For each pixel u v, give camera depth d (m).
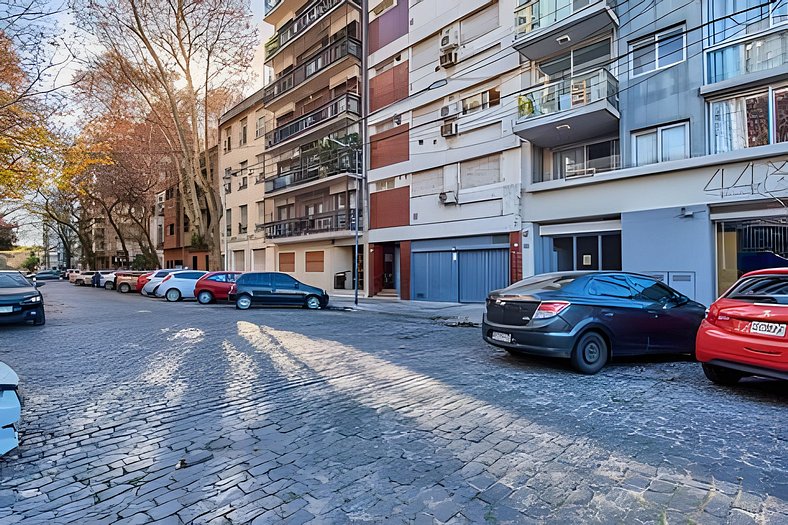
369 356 7.64
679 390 5.41
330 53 24.58
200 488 3.12
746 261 11.63
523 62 16.50
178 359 7.43
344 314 15.59
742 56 11.66
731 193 11.52
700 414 4.51
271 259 30.17
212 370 6.66
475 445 3.78
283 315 14.72
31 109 10.48
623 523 2.62
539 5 14.91
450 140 19.14
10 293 11.29
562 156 16.33
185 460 3.58
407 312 16.03
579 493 2.96
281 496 2.99
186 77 24.08
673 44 12.80
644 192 13.09
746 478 3.13
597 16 13.50
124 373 6.48
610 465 3.37
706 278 11.87
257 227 30.88
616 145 14.93
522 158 16.42
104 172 31.09
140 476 3.32
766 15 11.30
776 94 11.16
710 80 12.15
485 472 3.29
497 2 17.69
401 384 5.79
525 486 3.07
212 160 36.75
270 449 3.78
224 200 30.98
